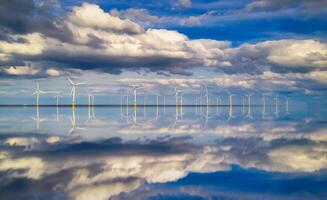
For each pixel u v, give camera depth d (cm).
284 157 2247
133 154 2500
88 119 7981
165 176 1692
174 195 1315
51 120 7512
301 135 3812
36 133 4262
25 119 7988
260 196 1288
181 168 1912
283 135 3825
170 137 3709
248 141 3256
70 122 6744
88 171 1839
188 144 3073
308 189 1384
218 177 1648
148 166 1992
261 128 4891
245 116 9538
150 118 8406
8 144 3156
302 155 2331
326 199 1242
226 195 1309
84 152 2623
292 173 1722
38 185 1491
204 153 2491
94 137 3784
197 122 6556
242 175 1689
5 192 1364
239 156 2320
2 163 2111
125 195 1320
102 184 1514
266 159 2178
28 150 2745
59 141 3400
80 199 1264
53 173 1781
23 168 1931
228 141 3269
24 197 1287
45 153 2562
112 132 4400
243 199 1254
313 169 1825
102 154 2500
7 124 6097
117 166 1998
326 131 4347
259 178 1611
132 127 5306
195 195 1314
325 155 2331
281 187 1423
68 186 1476
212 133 4128
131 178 1648
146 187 1454
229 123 6150
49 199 1259
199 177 1658
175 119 7788
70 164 2078
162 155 2430
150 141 3369
